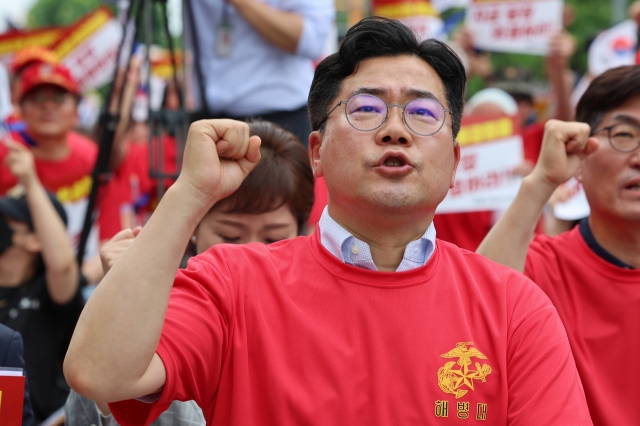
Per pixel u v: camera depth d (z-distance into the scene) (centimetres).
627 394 289
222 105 427
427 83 215
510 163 477
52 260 408
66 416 276
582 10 1728
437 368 198
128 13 437
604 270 301
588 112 314
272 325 202
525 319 208
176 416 262
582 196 479
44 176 562
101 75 729
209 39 428
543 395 196
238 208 293
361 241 213
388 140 207
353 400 194
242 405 195
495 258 279
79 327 181
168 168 607
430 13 630
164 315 183
